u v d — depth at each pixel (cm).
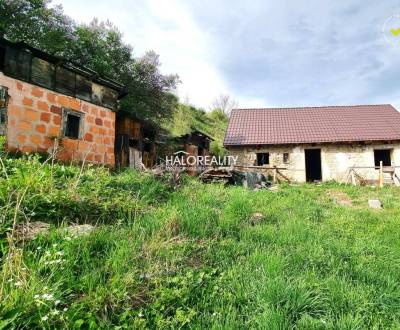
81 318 227
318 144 1873
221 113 4488
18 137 927
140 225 435
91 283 266
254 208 707
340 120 2111
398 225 659
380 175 1600
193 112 4053
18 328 199
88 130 1183
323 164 1858
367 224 677
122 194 579
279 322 244
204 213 539
